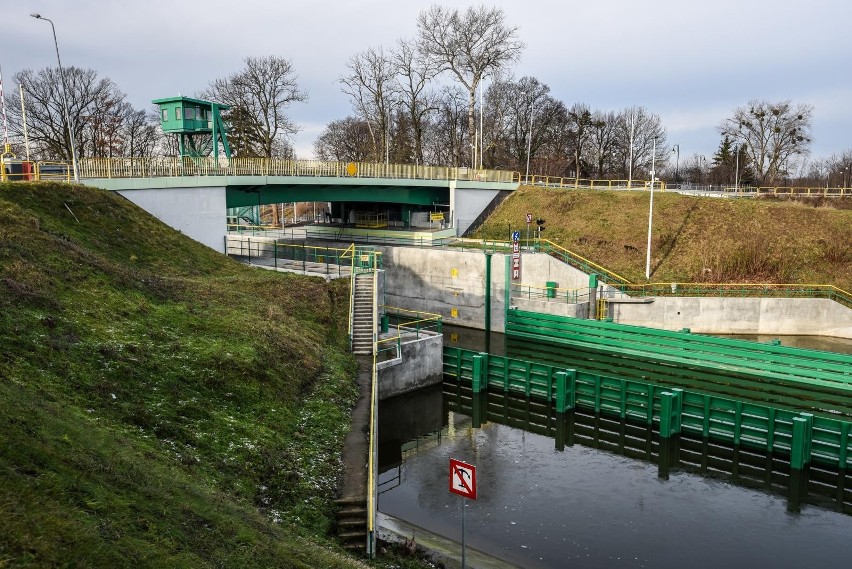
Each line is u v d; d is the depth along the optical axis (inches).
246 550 422.3
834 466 928.9
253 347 884.6
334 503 629.3
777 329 1685.5
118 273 973.8
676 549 750.5
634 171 4060.0
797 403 1238.9
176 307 957.8
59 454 424.8
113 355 720.3
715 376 1389.0
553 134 3740.2
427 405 1285.7
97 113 2930.6
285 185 1899.6
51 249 939.3
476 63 2613.2
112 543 348.5
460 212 2274.9
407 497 879.1
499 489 909.2
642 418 1116.5
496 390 1302.9
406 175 2183.8
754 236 1907.0
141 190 1405.0
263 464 642.2
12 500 338.3
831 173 4077.3
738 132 3479.3
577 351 1589.6
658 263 1886.1
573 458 1032.2
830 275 1786.4
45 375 616.1
